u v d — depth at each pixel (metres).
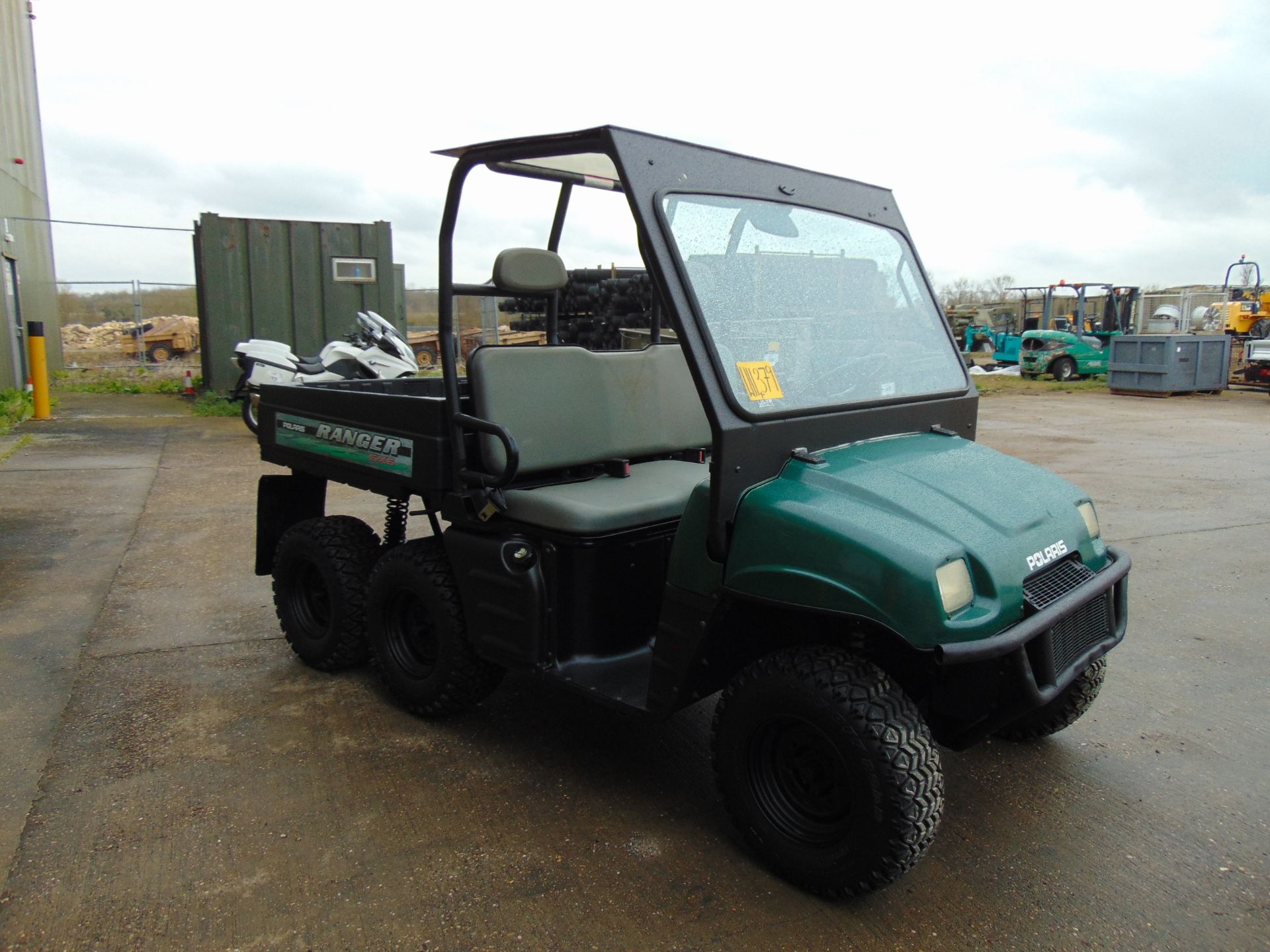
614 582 2.85
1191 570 5.11
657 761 3.00
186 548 5.27
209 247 11.49
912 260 3.22
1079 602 2.35
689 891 2.34
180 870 2.38
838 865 2.22
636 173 2.37
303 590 3.73
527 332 8.70
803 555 2.17
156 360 17.95
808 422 2.47
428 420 2.96
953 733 2.45
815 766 2.33
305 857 2.44
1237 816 2.72
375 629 3.31
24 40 14.91
